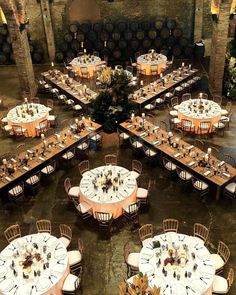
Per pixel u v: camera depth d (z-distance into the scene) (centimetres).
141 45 2586
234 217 1320
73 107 1939
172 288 968
